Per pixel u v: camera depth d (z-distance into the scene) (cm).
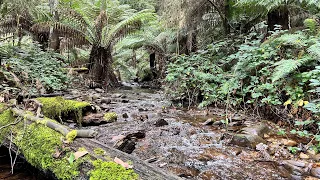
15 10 514
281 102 290
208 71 441
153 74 1072
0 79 367
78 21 709
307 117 253
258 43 365
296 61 259
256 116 325
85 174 121
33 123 184
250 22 565
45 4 714
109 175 115
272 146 213
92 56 768
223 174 165
